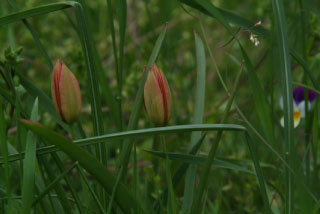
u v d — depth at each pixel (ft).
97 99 2.23
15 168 2.32
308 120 2.53
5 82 2.41
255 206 2.78
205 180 2.17
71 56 3.07
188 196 2.26
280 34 2.25
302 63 2.33
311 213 2.15
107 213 2.17
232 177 2.94
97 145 2.25
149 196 2.72
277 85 3.66
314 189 2.57
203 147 3.16
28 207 2.08
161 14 2.85
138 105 2.25
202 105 2.34
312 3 3.01
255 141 2.94
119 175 2.15
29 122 2.01
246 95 3.63
